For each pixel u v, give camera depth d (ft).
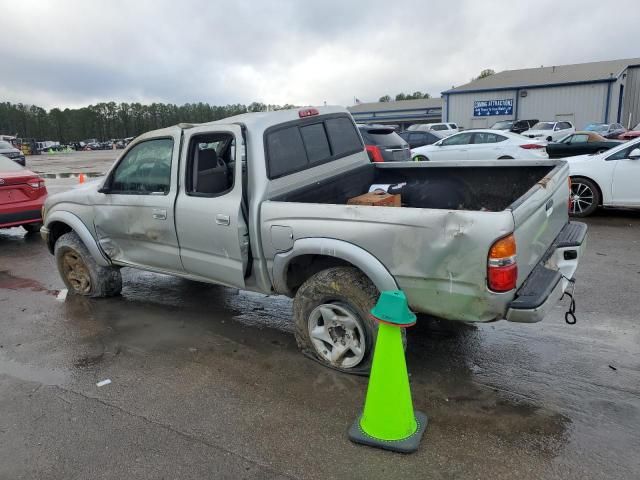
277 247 12.24
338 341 12.03
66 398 11.63
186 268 14.61
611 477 8.48
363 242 10.80
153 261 15.43
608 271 18.76
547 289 10.14
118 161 15.75
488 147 47.60
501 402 10.73
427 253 10.02
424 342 13.69
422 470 8.82
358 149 16.79
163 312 16.71
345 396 11.15
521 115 120.98
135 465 9.27
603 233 24.77
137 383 12.17
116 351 13.97
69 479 9.02
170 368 12.85
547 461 8.90
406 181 17.22
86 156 147.74
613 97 112.16
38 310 17.43
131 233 15.53
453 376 11.87
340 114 16.16
